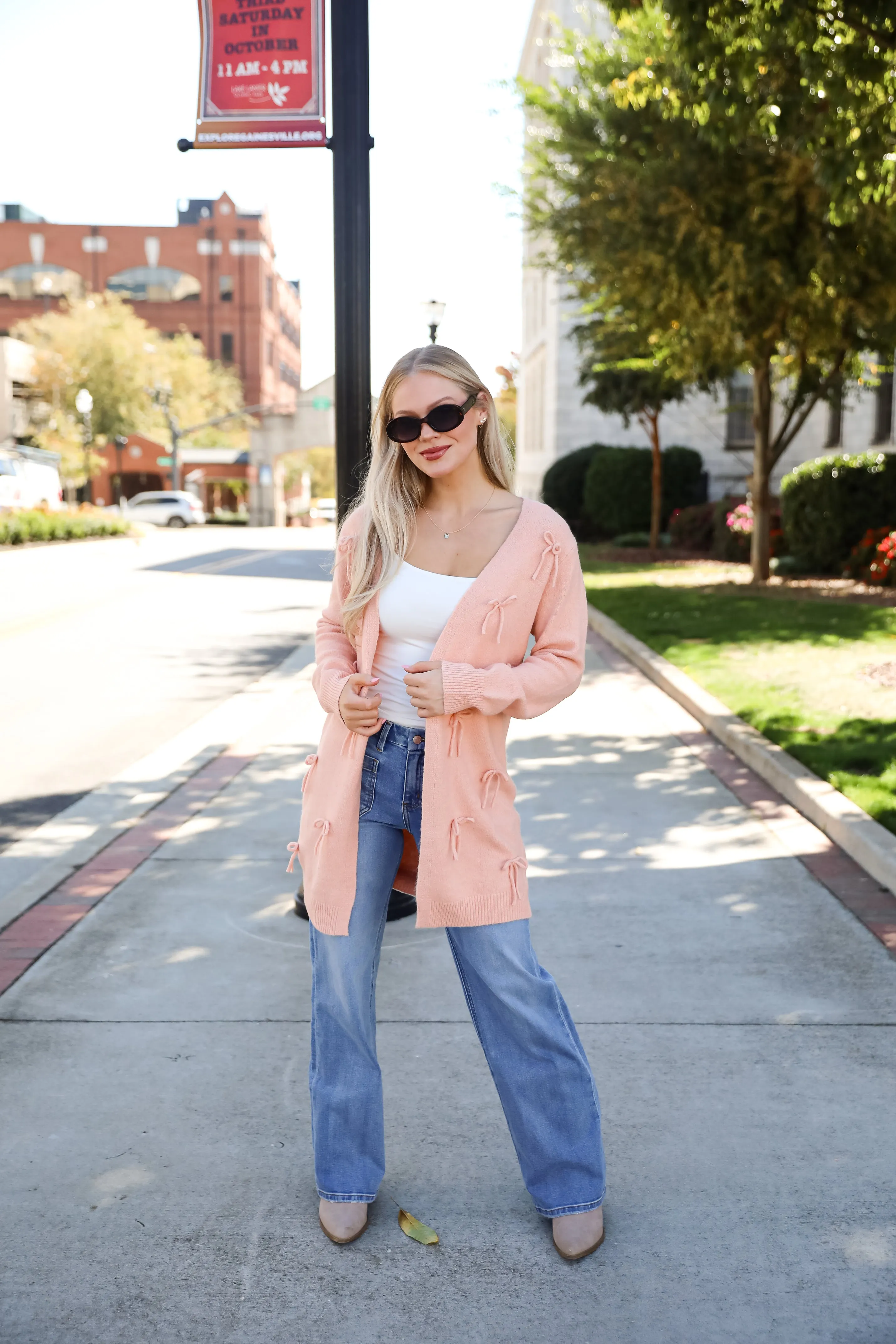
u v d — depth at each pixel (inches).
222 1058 127.5
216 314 3435.0
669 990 144.1
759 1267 92.1
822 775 230.2
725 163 507.5
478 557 93.2
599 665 420.5
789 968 150.1
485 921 91.7
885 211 443.8
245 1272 92.4
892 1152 108.2
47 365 2364.7
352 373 170.9
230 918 169.9
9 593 716.7
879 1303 87.8
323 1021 97.4
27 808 238.4
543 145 564.1
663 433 1167.0
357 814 93.8
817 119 315.9
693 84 300.4
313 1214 100.0
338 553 99.8
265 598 707.4
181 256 3420.3
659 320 598.9
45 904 175.5
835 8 268.4
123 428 2389.3
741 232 521.3
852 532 695.7
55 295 3427.7
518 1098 95.1
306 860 97.5
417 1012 139.3
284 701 356.2
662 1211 99.4
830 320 578.2
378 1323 86.4
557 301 662.5
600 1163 96.0
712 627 473.7
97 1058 127.3
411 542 94.7
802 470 716.0
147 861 196.4
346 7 167.6
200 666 429.4
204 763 269.0
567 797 235.1
